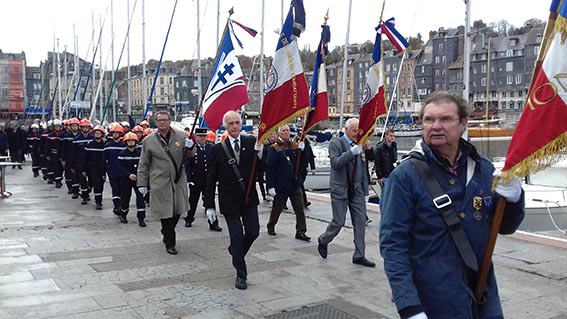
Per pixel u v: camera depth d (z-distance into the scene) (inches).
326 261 304.3
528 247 331.9
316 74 368.8
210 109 372.2
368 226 412.2
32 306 225.9
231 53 374.9
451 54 2962.6
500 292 246.4
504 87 2746.1
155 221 436.8
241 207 256.5
